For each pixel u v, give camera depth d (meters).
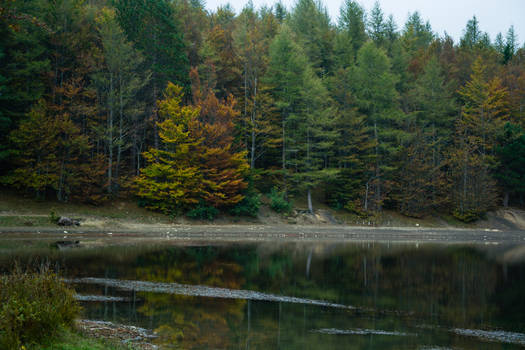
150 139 57.47
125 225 43.25
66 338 8.52
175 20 60.81
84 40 50.19
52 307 8.63
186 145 47.81
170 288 18.86
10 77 43.12
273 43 62.66
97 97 49.06
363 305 17.84
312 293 19.75
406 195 64.06
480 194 66.56
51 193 46.31
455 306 18.56
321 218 57.66
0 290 8.66
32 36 44.91
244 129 57.19
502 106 76.75
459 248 41.38
